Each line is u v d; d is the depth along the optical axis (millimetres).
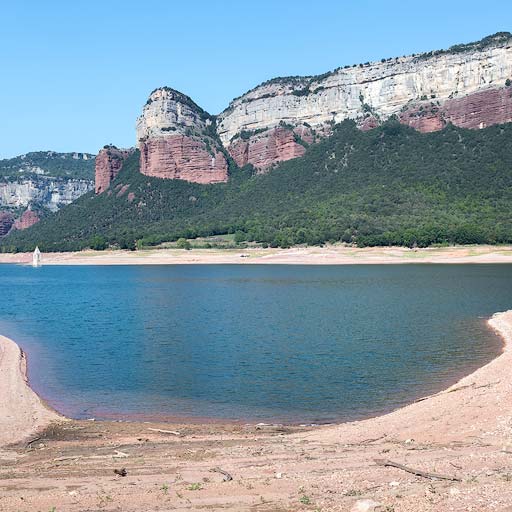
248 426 28406
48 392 35750
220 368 40938
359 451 21766
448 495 15453
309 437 25172
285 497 16781
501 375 32469
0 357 44750
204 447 24031
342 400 32625
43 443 25828
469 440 22062
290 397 33500
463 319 60156
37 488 18734
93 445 25219
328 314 66438
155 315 69500
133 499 17188
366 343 48719
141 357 45188
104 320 66312
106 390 35938
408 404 31266
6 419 29656
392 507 15031
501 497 14922
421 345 47156
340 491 16938
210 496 17234
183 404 32688
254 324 60562
